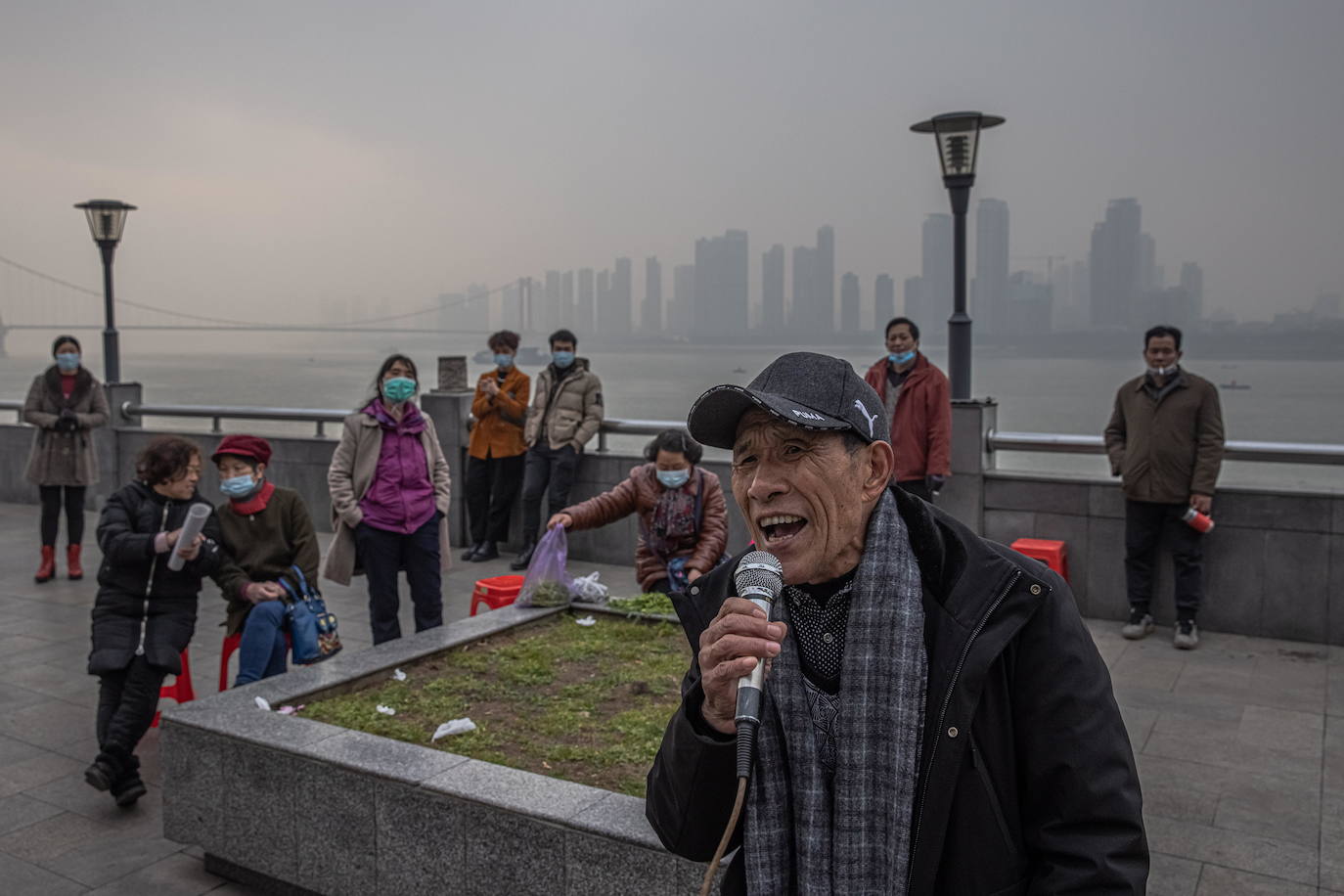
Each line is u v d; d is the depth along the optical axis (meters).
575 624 5.29
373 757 3.36
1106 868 1.29
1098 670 1.41
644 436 8.59
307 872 3.43
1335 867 3.57
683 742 1.45
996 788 1.39
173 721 3.71
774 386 1.46
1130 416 6.36
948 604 1.42
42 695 5.57
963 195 7.39
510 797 3.05
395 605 5.75
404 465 5.70
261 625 4.73
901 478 6.84
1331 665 5.84
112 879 3.70
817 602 1.51
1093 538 6.89
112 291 11.51
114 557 4.42
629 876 2.83
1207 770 4.40
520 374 8.85
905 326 6.78
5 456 12.17
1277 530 6.32
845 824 1.41
